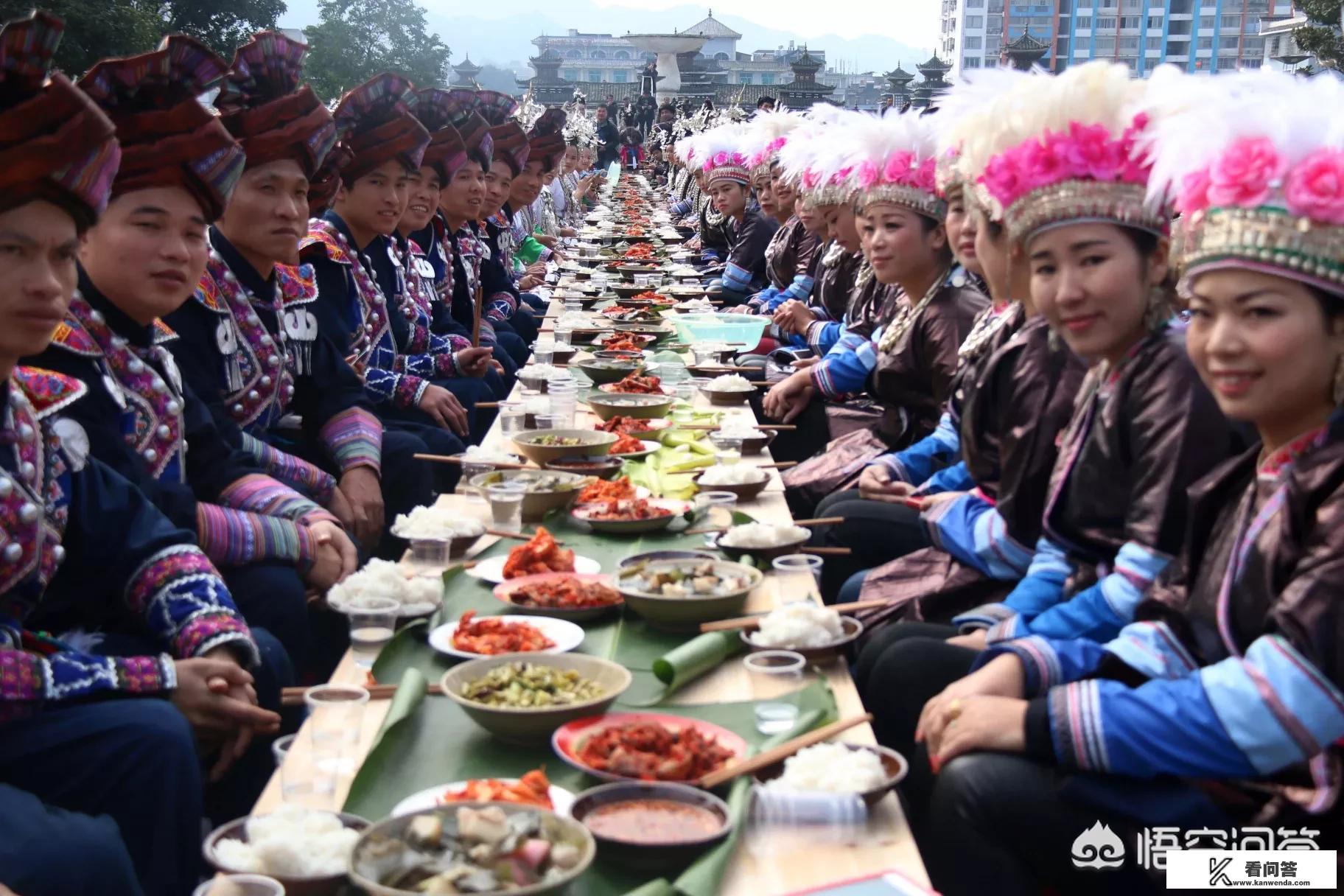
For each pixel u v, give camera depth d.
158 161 3.42
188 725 2.69
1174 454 2.81
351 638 2.83
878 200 4.98
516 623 2.91
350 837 2.00
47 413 2.98
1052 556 3.19
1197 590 2.51
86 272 3.51
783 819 2.17
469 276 8.54
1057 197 2.88
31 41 2.49
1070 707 2.40
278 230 4.47
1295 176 2.20
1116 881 2.45
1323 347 2.28
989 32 72.06
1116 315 2.91
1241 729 2.24
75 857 2.30
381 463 5.29
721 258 13.14
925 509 3.97
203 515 3.61
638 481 4.28
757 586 3.16
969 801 2.46
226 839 2.05
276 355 4.61
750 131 9.94
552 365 6.39
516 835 1.94
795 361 6.95
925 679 3.08
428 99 6.81
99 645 3.11
